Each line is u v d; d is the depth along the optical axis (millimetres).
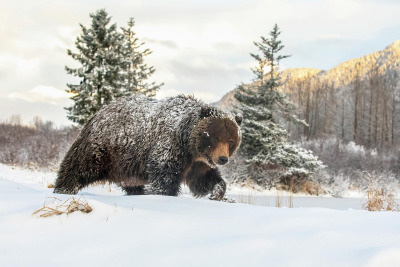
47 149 23047
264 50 24031
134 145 6090
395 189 22062
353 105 58281
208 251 2432
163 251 2502
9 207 3719
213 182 6348
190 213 3438
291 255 2277
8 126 34594
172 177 5848
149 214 3330
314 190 21438
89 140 6270
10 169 19406
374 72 63750
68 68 21578
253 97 24141
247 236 2658
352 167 26484
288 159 21734
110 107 6430
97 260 2453
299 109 57688
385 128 53844
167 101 6273
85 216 3305
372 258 2080
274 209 3658
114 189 10555
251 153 23016
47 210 3414
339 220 3039
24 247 2719
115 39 22250
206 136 5898
